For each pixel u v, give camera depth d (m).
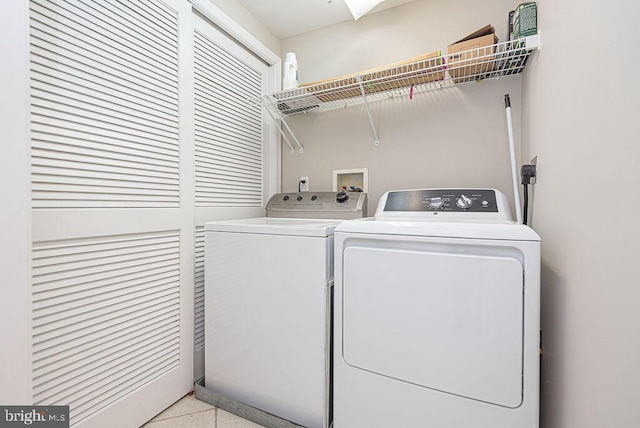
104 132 1.17
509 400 0.88
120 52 1.23
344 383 1.14
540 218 1.13
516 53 1.35
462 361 0.94
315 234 1.20
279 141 2.30
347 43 2.04
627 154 0.51
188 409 1.42
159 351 1.39
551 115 0.99
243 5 1.89
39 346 0.98
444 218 1.34
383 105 1.95
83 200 1.10
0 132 0.78
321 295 1.19
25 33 0.83
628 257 0.50
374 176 1.98
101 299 1.16
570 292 0.79
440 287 0.97
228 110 1.87
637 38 0.48
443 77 1.63
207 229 1.48
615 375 0.55
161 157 1.41
